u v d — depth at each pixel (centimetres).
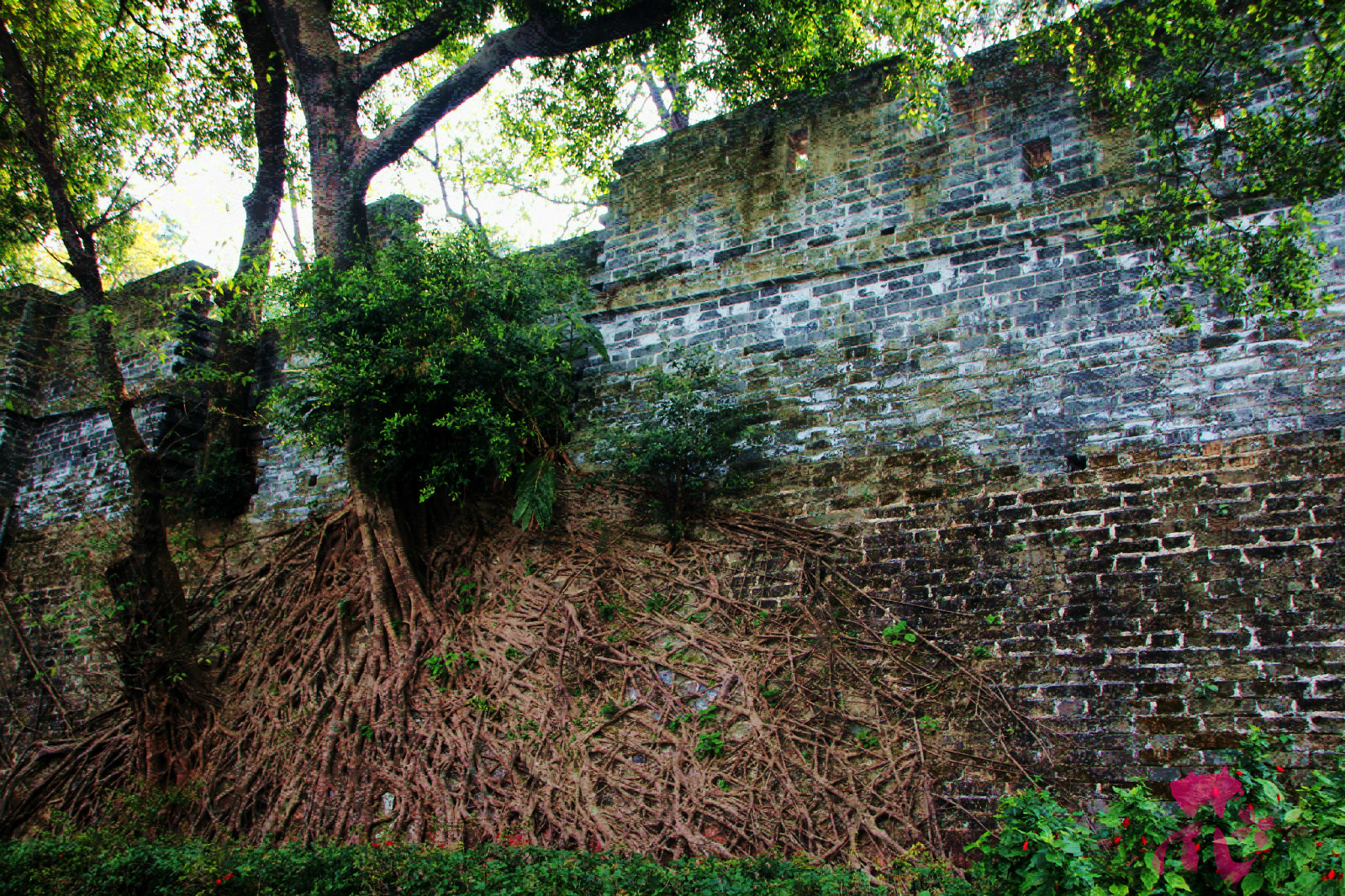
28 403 1670
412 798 948
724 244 1168
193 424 1550
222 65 1432
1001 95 1040
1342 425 786
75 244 1191
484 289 1112
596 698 970
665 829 841
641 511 1097
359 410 1120
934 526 934
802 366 1070
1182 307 801
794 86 1241
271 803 1033
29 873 781
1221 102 830
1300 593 756
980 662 858
